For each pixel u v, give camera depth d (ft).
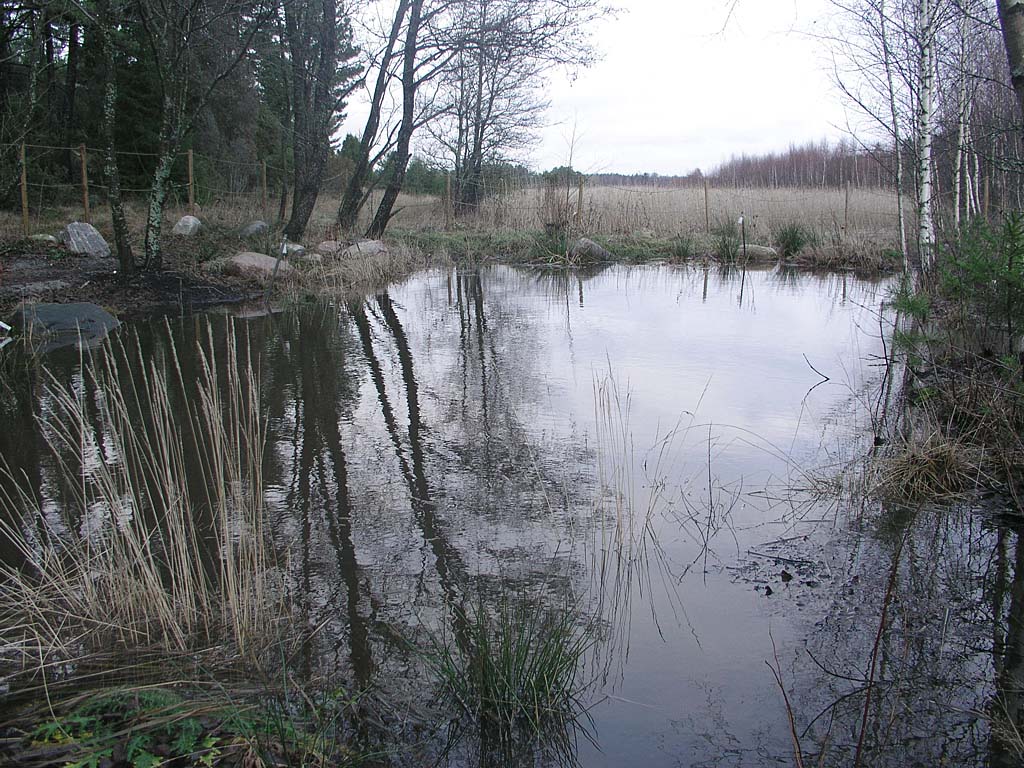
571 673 10.52
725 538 14.73
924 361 20.75
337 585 13.00
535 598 12.62
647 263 64.90
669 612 12.26
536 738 9.48
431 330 34.68
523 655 10.44
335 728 9.50
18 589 12.58
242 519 13.01
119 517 12.48
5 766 8.40
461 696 10.13
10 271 40.34
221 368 26.89
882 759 9.04
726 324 35.94
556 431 20.79
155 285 41.01
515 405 23.04
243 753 8.75
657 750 9.30
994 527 14.79
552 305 42.01
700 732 9.59
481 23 59.00
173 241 52.01
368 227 67.72
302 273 47.24
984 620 11.86
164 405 14.06
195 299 40.16
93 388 24.02
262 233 56.44
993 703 10.02
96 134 72.49
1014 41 12.83
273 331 33.94
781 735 9.53
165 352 29.14
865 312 38.55
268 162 96.84
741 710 10.00
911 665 10.82
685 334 33.53
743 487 17.03
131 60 70.64
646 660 11.04
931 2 29.32
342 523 15.34
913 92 30.19
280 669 10.71
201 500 16.29
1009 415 17.42
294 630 11.66
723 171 134.92
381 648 11.24
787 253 65.21
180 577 11.85
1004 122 34.40
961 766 8.89
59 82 74.64
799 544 14.40
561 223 67.92
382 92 62.49
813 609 12.26
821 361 28.30
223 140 83.82
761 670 10.81
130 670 10.64
